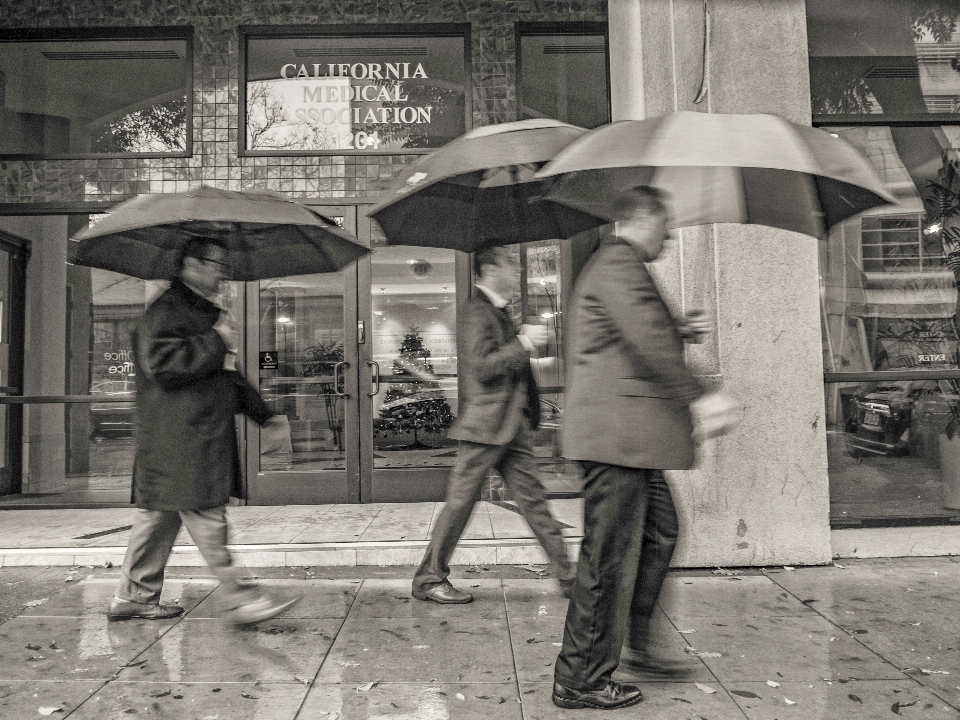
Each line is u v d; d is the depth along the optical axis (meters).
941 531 5.37
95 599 4.37
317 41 7.01
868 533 5.33
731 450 4.94
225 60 6.92
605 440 2.73
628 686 2.94
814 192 3.07
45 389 7.20
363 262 6.97
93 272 7.18
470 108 6.95
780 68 5.10
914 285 5.78
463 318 4.10
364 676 3.24
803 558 4.95
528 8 6.96
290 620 3.98
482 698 3.01
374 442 6.93
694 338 3.17
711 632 3.75
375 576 4.86
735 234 4.95
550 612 4.09
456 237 4.07
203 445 3.63
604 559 2.82
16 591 4.56
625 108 5.46
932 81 5.83
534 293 7.01
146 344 3.55
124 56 6.97
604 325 2.80
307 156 6.95
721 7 5.10
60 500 7.11
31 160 6.92
